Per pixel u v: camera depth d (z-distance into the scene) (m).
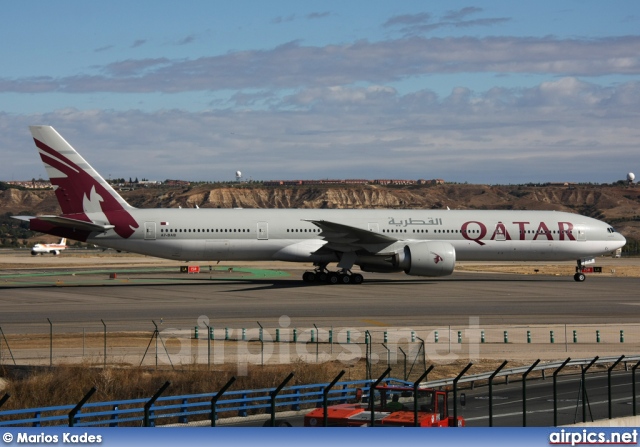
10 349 72.12
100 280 152.25
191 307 104.06
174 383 57.53
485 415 52.91
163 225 130.00
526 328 89.62
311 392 57.88
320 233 134.62
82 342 76.56
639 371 70.12
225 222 132.50
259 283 141.88
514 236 141.50
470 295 122.06
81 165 126.88
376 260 134.38
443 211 143.12
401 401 44.75
